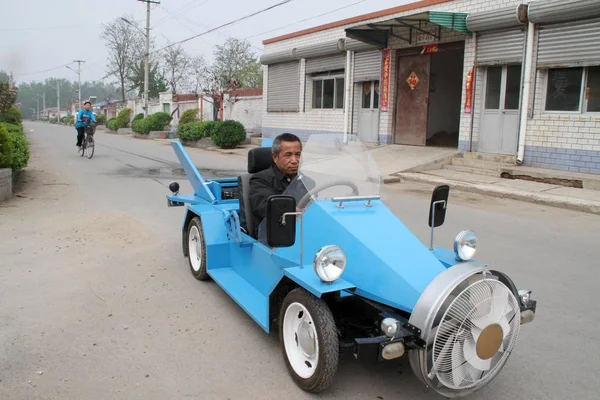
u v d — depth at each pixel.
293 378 3.38
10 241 6.60
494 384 3.41
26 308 4.52
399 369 3.58
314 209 3.63
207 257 4.83
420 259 3.24
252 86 44.78
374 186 3.89
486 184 11.35
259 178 4.35
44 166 14.68
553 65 12.06
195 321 4.33
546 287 5.21
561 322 4.38
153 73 56.84
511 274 5.60
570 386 3.40
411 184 12.10
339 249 3.03
